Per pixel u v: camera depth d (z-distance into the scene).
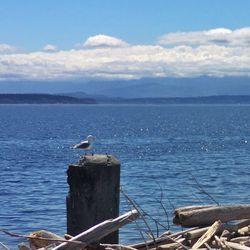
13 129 105.88
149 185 29.39
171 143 70.44
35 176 35.78
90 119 170.38
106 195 9.02
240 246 8.79
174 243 9.19
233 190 27.64
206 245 8.97
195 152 55.56
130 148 62.12
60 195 27.11
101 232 8.41
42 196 26.84
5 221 20.31
